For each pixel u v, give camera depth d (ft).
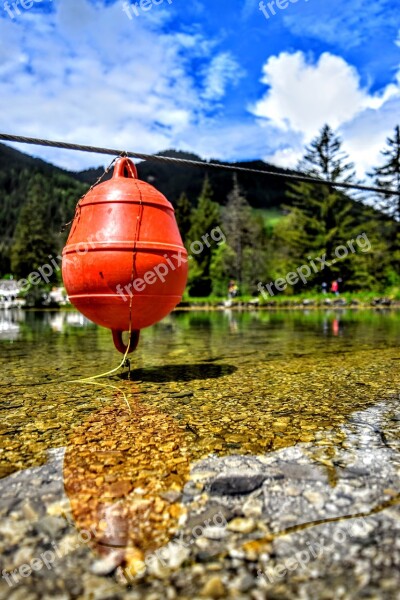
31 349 17.94
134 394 9.33
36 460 5.62
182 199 173.47
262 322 40.70
